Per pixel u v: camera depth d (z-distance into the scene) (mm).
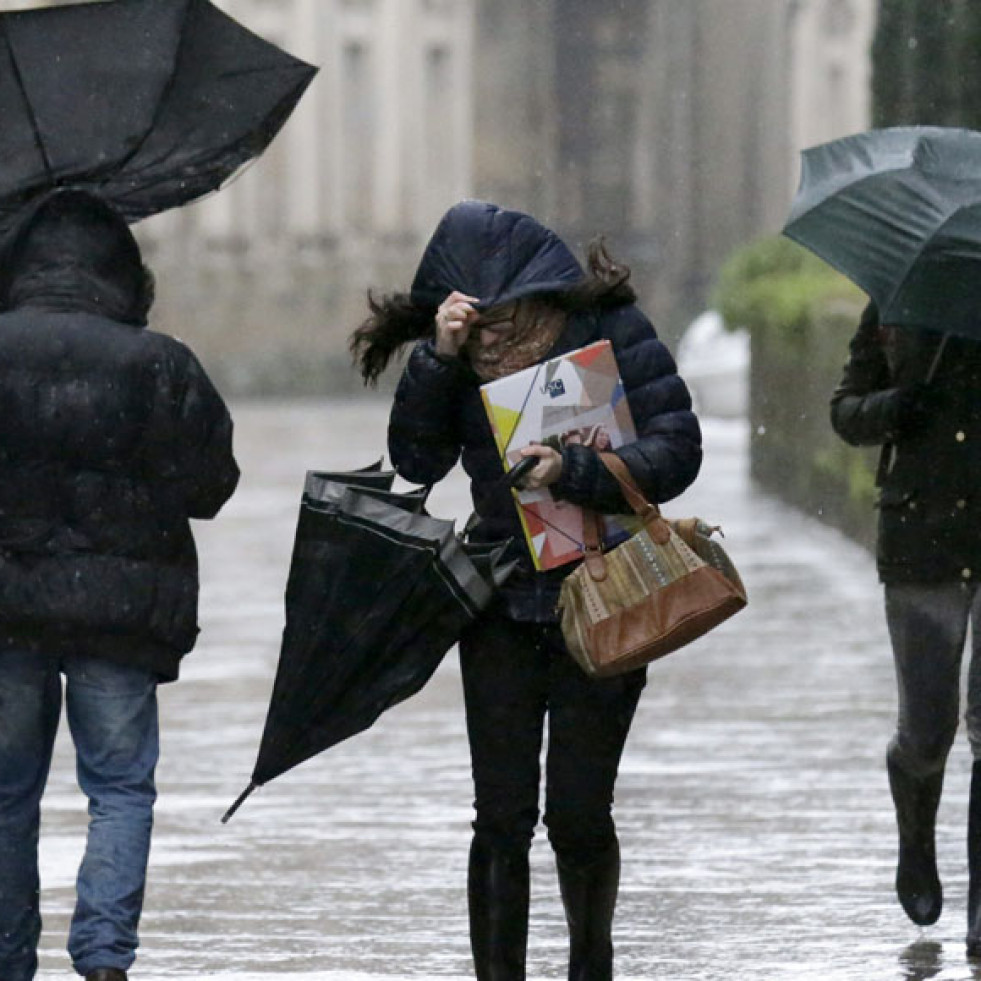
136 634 19203
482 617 19219
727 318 91000
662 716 38844
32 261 19547
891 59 57031
